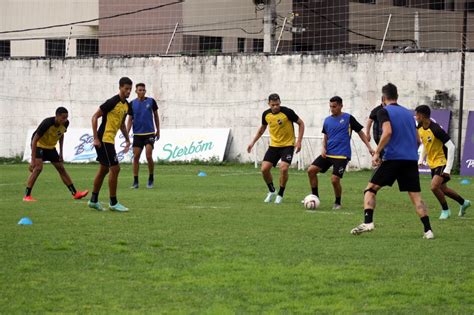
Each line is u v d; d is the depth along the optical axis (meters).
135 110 42.25
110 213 30.52
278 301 16.84
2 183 45.72
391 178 24.66
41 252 21.80
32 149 35.69
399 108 24.64
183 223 27.58
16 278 18.77
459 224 28.39
